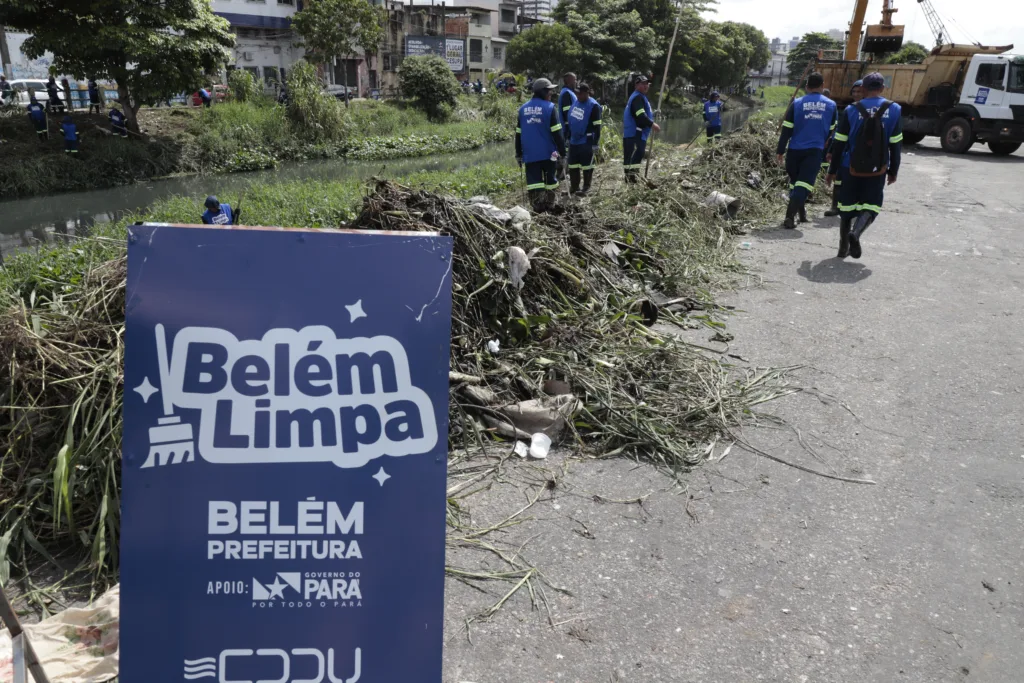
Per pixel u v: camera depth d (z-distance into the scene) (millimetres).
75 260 6781
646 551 3318
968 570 3201
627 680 2611
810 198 11570
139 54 20812
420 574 2004
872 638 2812
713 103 19172
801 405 4742
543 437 4219
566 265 5809
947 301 6801
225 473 1929
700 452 4168
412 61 36344
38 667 1951
